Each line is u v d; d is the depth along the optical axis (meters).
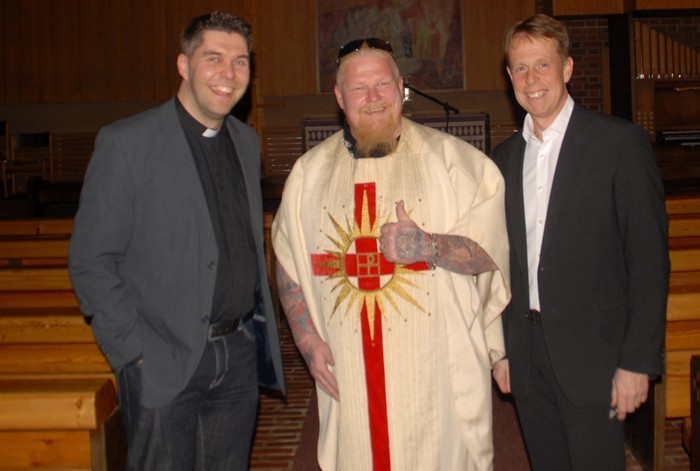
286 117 10.20
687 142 9.29
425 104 10.15
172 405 1.99
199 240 2.00
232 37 2.04
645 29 9.31
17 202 8.56
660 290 1.99
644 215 2.01
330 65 10.16
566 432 2.17
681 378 2.76
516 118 10.09
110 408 2.30
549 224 2.12
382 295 2.08
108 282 1.93
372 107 2.06
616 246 2.08
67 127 10.48
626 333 2.05
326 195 2.18
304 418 3.95
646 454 2.96
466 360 2.10
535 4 10.02
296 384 4.54
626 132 2.06
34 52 10.41
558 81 2.11
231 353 2.13
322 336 2.20
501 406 4.02
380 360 2.08
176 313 1.98
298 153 10.12
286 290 2.27
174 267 1.98
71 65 10.40
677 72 9.41
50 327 2.77
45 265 3.75
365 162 2.15
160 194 1.97
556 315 2.11
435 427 2.09
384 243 1.99
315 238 2.18
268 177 9.34
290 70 10.20
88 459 2.28
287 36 10.20
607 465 2.13
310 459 3.41
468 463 2.12
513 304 2.24
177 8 10.27
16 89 10.45
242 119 9.89
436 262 2.01
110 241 1.93
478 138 9.28
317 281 2.17
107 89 10.38
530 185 2.20
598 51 9.86
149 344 1.99
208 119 2.09
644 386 2.03
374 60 2.07
